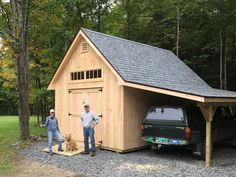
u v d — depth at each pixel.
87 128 13.15
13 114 54.59
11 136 19.92
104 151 13.98
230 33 24.61
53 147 14.73
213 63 27.61
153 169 10.66
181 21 26.89
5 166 11.40
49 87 17.36
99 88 14.61
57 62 24.52
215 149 15.12
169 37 28.84
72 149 13.75
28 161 12.31
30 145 15.96
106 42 15.23
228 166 11.25
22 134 17.38
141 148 14.41
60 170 10.75
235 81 26.92
